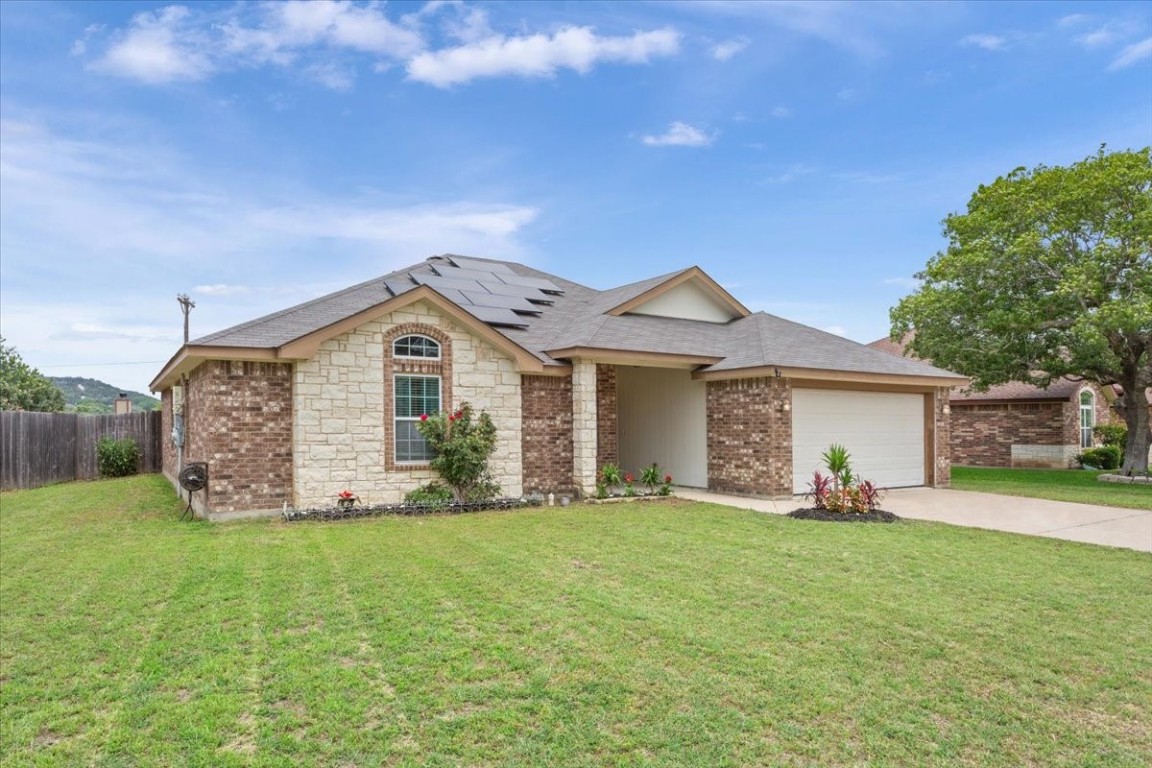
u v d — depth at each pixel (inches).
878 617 251.1
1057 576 313.7
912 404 691.4
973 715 177.9
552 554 351.3
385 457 506.6
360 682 194.4
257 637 230.4
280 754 158.2
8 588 296.2
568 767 152.6
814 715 176.6
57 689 194.1
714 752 158.9
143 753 159.8
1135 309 657.6
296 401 478.0
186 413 585.6
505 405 557.3
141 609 262.5
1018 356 812.6
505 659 209.8
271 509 480.1
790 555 351.3
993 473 901.8
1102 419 1141.1
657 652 215.9
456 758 156.3
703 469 649.0
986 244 786.8
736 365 600.4
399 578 301.3
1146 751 161.3
